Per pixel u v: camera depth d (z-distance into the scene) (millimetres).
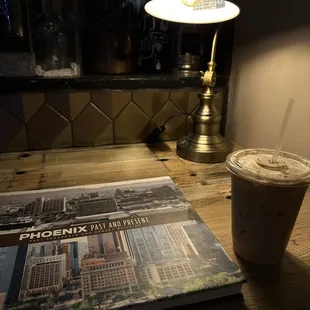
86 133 984
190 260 453
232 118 1054
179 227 539
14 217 571
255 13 866
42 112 929
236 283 411
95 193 671
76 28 932
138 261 449
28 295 389
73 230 528
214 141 891
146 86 980
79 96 938
